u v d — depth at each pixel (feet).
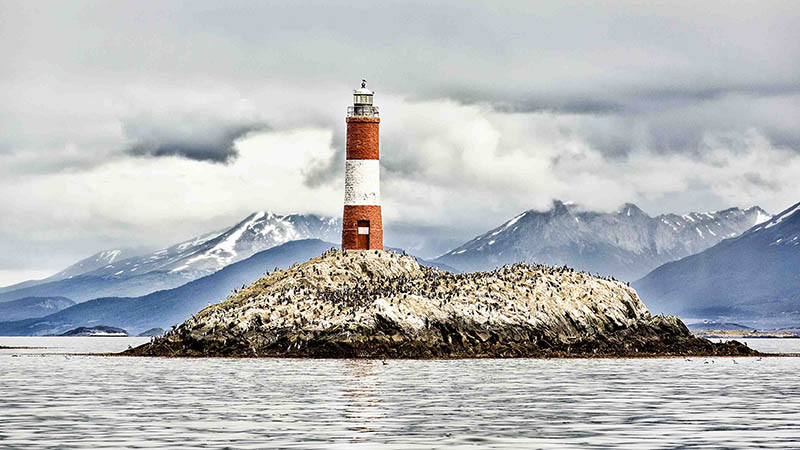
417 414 497.46
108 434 431.43
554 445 407.44
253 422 468.34
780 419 480.23
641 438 424.05
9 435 428.97
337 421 472.03
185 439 419.13
